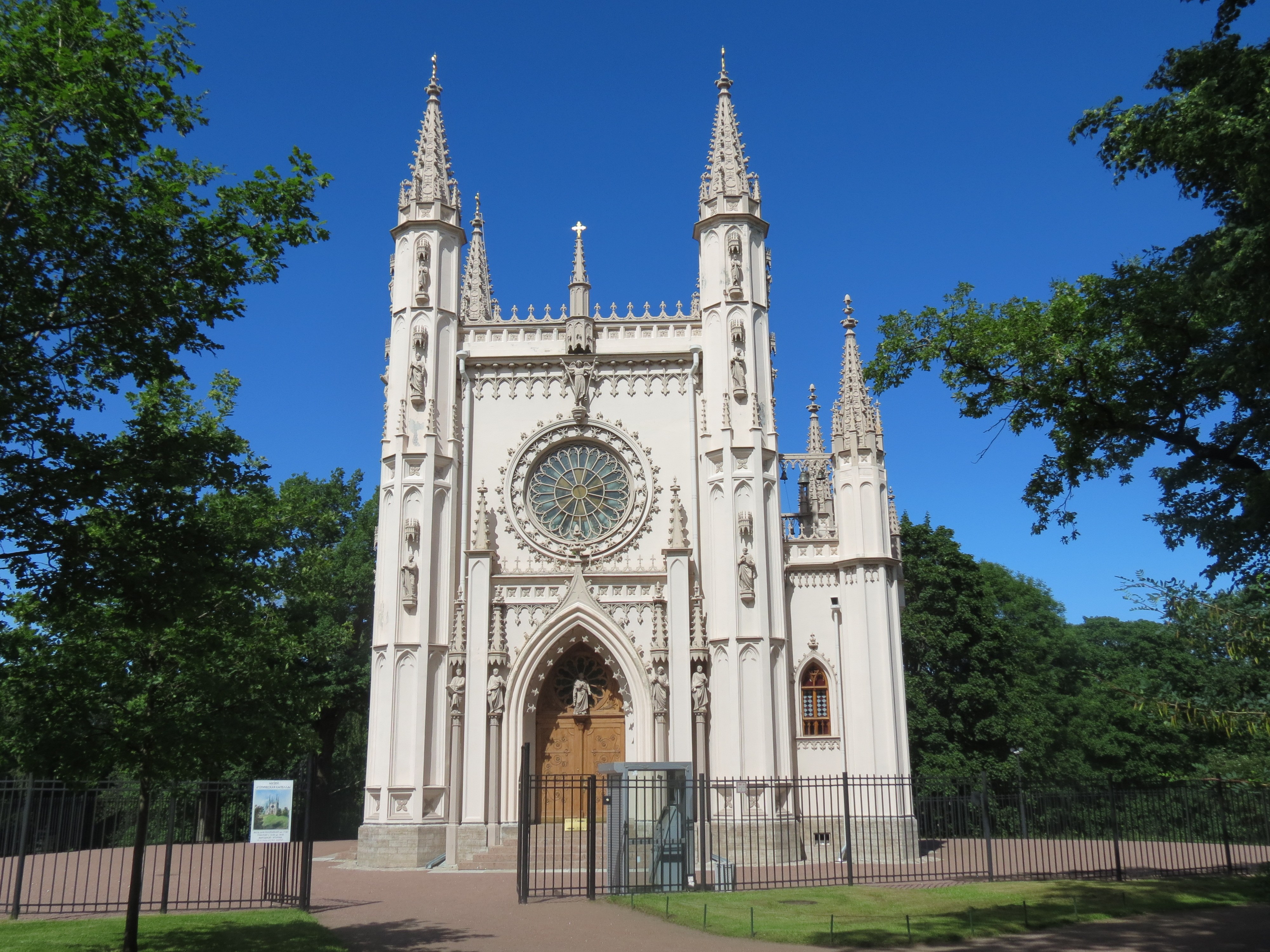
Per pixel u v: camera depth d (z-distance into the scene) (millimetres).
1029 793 38031
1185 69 21188
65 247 18703
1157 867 36219
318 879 38219
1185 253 22484
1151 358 24391
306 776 29141
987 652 64812
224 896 32594
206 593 20969
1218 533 22469
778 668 45500
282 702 25766
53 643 23250
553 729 46906
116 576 19406
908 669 66000
